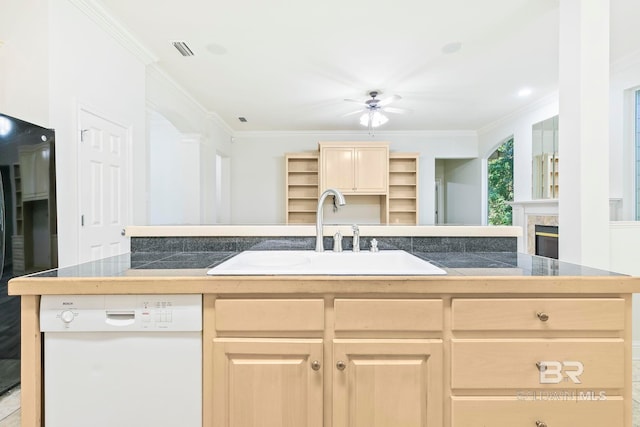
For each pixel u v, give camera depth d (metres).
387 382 1.04
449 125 5.55
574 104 1.96
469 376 1.03
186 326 1.02
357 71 3.36
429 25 2.52
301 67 3.26
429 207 6.01
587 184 1.92
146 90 3.14
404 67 3.27
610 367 1.02
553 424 1.02
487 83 3.67
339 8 2.30
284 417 1.04
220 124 5.28
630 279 1.01
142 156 2.94
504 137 5.14
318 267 1.32
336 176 5.40
